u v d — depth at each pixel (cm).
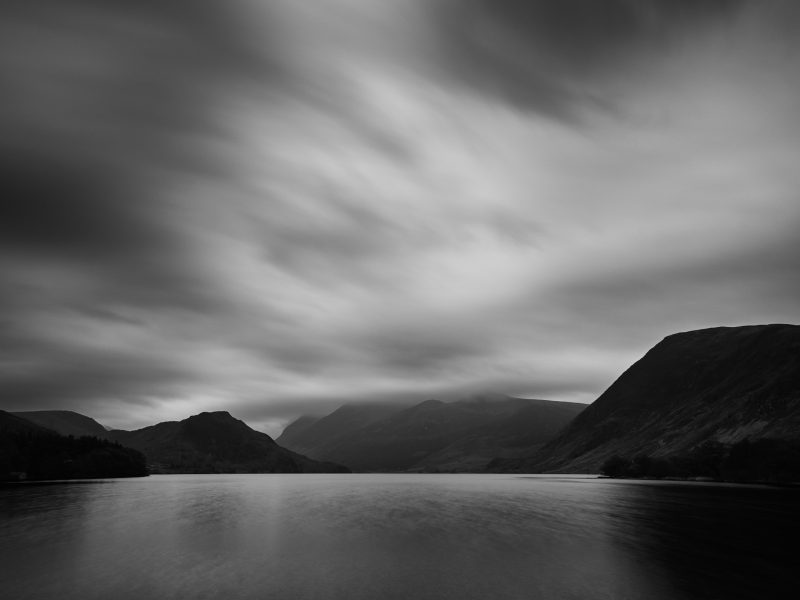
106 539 6444
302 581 4300
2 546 5953
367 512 9831
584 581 4244
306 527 7581
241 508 10588
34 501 11844
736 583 4147
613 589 4009
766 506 9800
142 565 4906
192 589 4066
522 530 7156
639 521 7900
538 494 14412
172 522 8144
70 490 16200
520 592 3956
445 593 3931
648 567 4725
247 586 4144
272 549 5738
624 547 5712
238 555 5394
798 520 7794
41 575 4516
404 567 4794
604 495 13238
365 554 5441
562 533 6825
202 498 13325
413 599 3778
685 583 4166
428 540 6334
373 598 3812
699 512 8912
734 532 6706
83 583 4250
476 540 6309
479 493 15500
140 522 8112
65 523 7956
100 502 11694
